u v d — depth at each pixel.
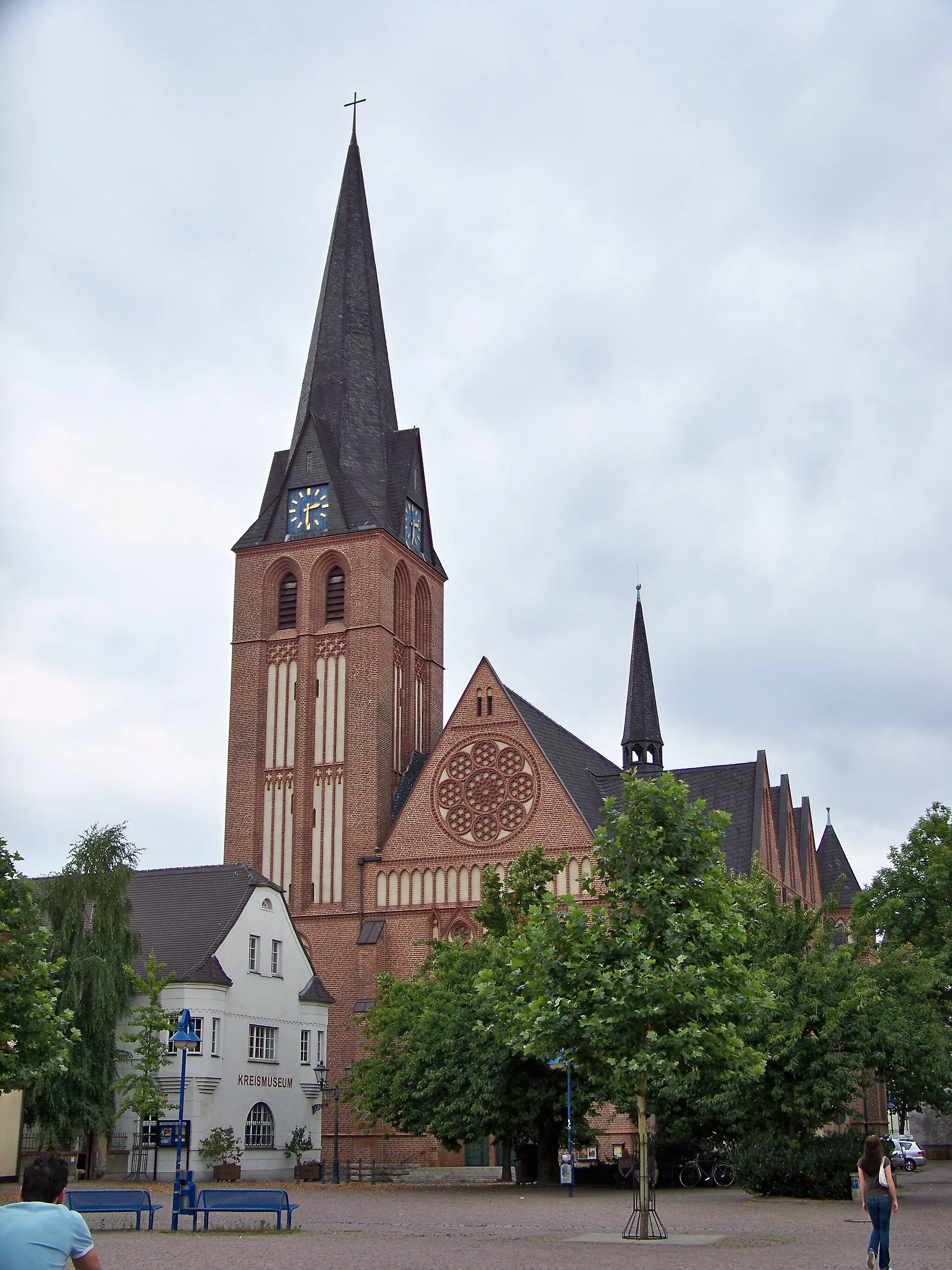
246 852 86.06
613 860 32.50
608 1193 51.09
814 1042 44.09
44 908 55.50
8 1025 35.53
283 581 90.62
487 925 65.62
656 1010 29.91
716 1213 39.81
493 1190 53.59
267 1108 66.88
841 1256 27.69
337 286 98.94
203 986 62.97
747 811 87.06
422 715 93.06
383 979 64.50
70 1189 51.34
